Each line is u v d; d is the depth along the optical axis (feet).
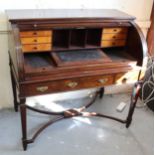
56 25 4.58
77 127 6.35
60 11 5.38
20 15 4.72
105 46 5.34
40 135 5.96
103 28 5.06
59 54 4.90
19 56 4.08
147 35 7.19
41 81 4.36
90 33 5.42
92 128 6.35
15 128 6.10
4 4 5.30
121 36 5.37
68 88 4.79
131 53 5.42
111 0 6.19
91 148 5.71
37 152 5.46
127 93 8.01
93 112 6.88
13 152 5.41
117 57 5.29
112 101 7.55
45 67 4.50
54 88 4.65
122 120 6.47
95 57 4.96
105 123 6.57
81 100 7.47
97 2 6.07
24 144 5.39
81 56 4.94
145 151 5.78
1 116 6.47
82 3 5.94
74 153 5.53
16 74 4.37
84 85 4.91
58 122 6.47
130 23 5.19
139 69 5.18
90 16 4.94
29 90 4.43
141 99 7.64
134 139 6.12
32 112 6.76
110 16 5.08
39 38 4.64
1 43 5.68
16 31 4.23
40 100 7.03
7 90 6.45
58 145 5.72
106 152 5.64
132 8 6.56
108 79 5.08
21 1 5.40
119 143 5.95
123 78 5.22
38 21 4.48
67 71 4.56
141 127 6.56
